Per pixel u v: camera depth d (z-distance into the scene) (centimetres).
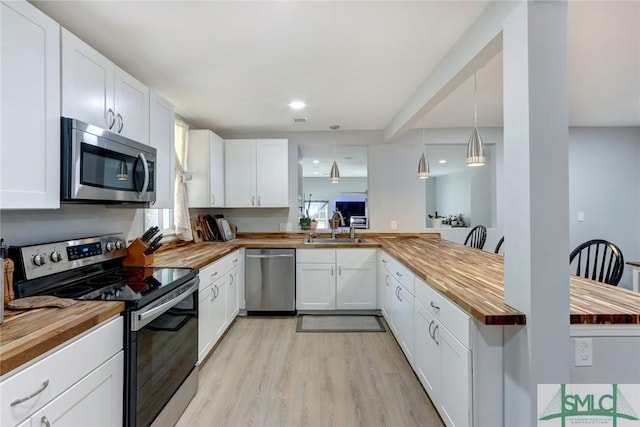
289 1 161
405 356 267
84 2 160
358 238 430
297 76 252
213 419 193
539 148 127
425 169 325
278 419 193
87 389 121
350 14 172
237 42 201
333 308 374
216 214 436
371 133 435
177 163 326
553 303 127
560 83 128
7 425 91
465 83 270
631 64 238
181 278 194
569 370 128
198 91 283
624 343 131
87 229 210
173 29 186
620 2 166
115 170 183
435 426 187
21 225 162
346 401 211
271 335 319
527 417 129
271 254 372
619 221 428
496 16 156
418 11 169
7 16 124
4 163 124
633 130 426
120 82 195
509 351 141
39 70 139
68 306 136
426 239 422
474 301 146
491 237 423
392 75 250
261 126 407
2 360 88
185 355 202
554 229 128
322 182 977
